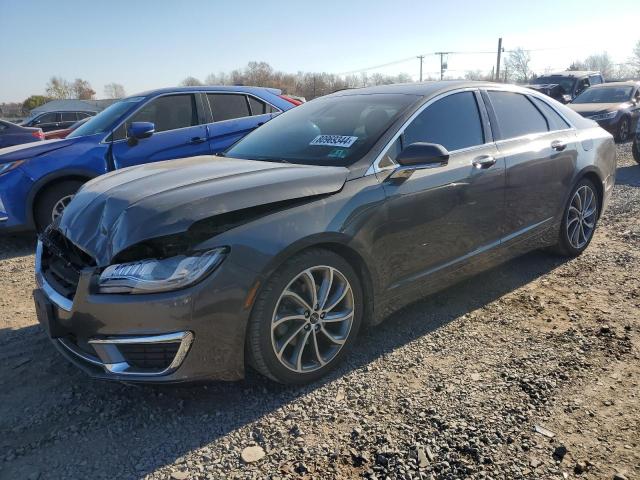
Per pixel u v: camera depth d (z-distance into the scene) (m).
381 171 3.17
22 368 3.18
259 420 2.64
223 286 2.50
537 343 3.34
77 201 3.13
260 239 2.60
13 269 5.13
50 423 2.66
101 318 2.48
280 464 2.34
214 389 2.93
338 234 2.87
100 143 6.07
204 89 6.90
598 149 4.93
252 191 2.70
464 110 3.83
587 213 4.94
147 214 2.53
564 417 2.60
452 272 3.66
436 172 3.42
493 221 3.87
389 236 3.16
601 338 3.37
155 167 3.46
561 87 17.34
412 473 2.26
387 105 3.62
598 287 4.20
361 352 3.29
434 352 3.27
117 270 2.47
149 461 2.38
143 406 2.79
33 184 5.66
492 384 2.89
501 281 4.39
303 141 3.62
